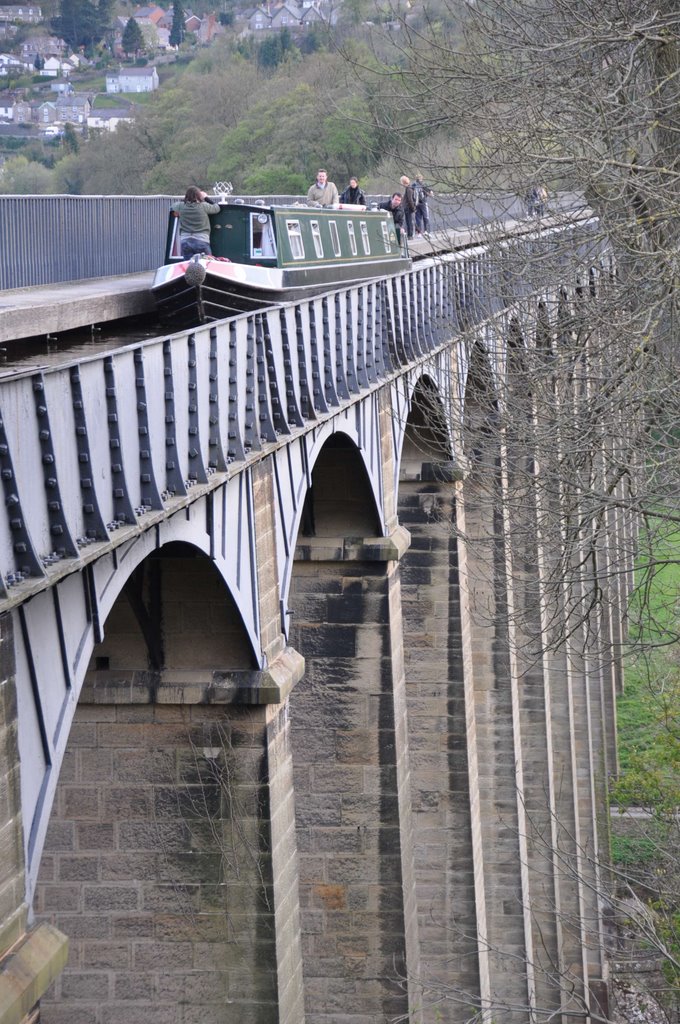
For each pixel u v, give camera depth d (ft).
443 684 116.88
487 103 89.25
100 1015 66.08
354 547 91.86
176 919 65.62
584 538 92.84
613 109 82.79
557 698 167.63
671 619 109.50
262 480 64.44
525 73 84.12
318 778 92.22
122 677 64.90
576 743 183.01
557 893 150.41
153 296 92.63
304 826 91.97
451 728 116.67
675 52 82.38
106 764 65.62
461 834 115.65
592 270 97.86
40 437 36.91
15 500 34.42
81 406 39.70
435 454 118.01
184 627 64.23
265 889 64.90
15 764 35.04
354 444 85.56
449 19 105.60
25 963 34.42
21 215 89.66
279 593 68.08
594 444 83.30
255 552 62.75
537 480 92.48
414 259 156.25
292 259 104.58
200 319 93.30
